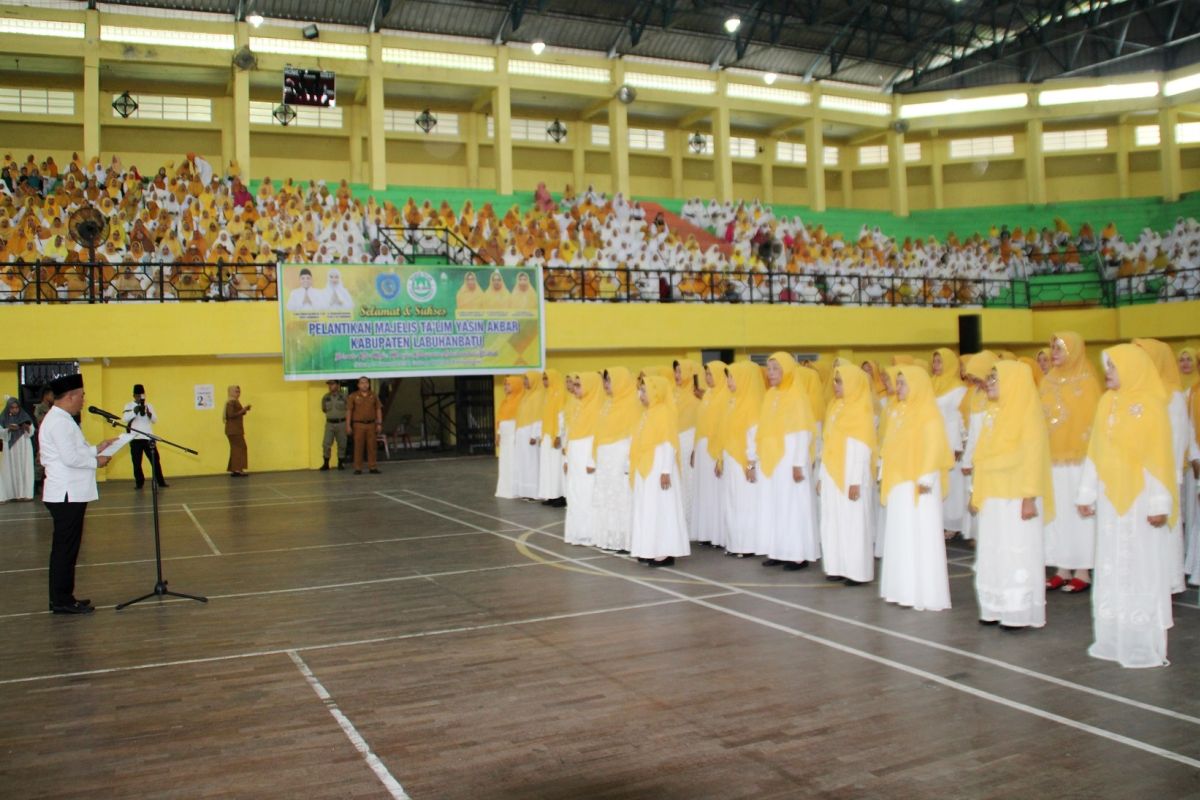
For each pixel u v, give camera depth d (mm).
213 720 5426
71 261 19141
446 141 31375
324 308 19453
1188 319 24406
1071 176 36469
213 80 27375
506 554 10500
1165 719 5160
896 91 35719
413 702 5668
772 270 25656
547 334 21375
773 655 6453
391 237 23953
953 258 29781
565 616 7668
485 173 32344
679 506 9703
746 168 36750
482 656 6598
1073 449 8469
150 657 6730
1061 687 5711
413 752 4910
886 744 4883
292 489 17109
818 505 10141
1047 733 4988
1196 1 31453
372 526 12648
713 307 23062
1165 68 33781
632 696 5691
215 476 19641
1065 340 8750
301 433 20828
